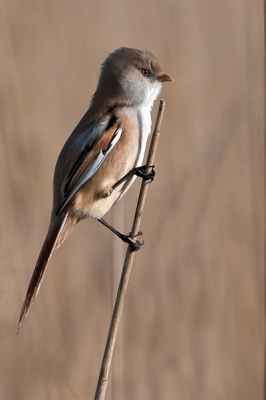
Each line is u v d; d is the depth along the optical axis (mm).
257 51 12523
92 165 8352
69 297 11305
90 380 10656
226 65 13961
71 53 14070
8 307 10805
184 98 13078
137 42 13938
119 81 8773
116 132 8461
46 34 13969
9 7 13750
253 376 11234
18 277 11086
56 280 11453
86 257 11742
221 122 12641
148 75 8930
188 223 12000
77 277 11555
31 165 12164
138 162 8742
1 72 12398
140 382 10805
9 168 11758
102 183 8477
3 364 10492
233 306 11602
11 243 11305
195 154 12516
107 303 11344
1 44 12500
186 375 11023
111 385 9672
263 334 11453
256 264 11711
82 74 14023
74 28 14203
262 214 11727
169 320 11336
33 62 13820
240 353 11336
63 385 10500
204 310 11469
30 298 7992
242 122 12523
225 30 14117
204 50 13891
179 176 12305
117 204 9562
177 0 14008
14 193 11648
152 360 10969
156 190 12164
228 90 13469
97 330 11086
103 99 8781
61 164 8547
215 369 11133
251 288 11664
